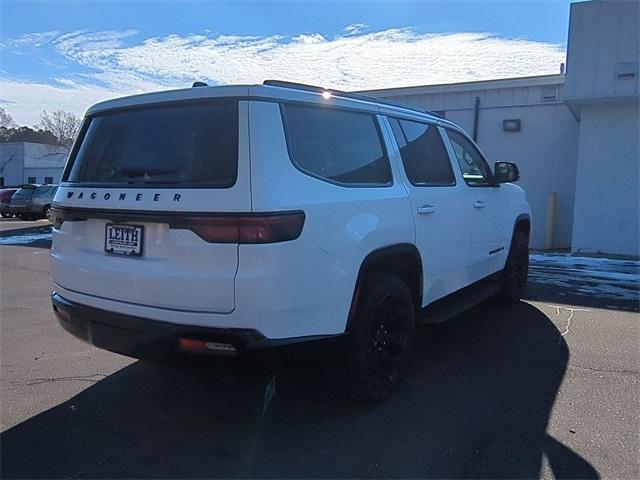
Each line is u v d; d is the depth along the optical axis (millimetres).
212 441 3209
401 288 3727
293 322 2924
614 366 4371
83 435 3281
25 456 3037
